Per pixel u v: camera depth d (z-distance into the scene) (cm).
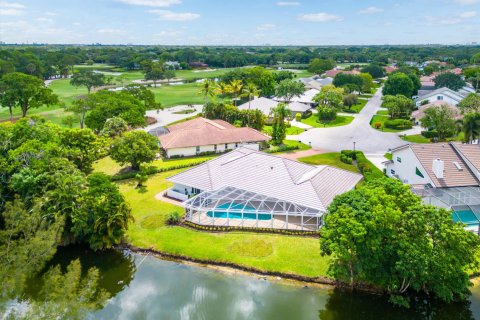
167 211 6072
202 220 5722
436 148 6606
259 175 6194
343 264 4044
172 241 5203
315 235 5247
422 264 3653
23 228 3522
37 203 4678
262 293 4234
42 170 5444
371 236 3706
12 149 6262
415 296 4084
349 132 11488
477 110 10762
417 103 15062
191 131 9438
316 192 5594
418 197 4003
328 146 9944
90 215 5078
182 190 6669
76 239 5259
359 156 8619
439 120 9962
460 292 3831
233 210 5634
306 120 13350
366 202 3947
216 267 4700
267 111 13788
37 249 3291
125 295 4259
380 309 3978
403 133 11231
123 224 5091
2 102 12169
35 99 12538
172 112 14625
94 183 5216
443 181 6025
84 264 4819
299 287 4303
